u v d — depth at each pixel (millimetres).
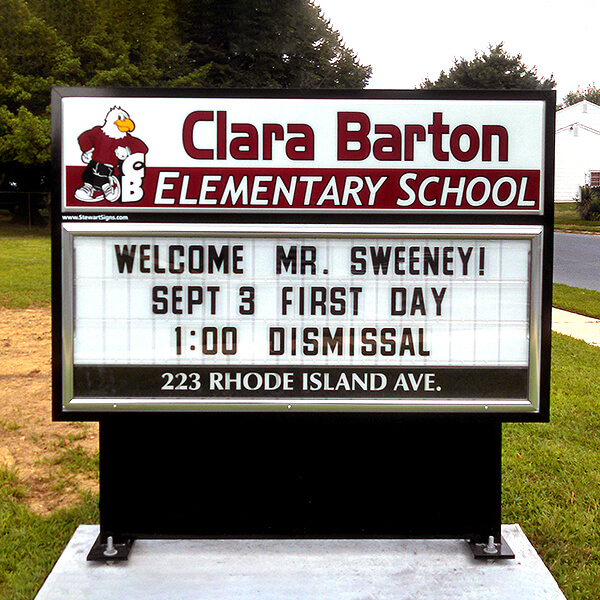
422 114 3600
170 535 3645
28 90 25562
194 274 3627
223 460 3637
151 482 3633
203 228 3588
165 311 3631
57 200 3559
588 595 3564
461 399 3674
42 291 12648
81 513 4305
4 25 25266
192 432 3629
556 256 21516
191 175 3584
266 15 30422
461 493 3678
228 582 3426
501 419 3641
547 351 3645
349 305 3656
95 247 3604
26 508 4379
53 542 3996
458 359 3684
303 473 3654
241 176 3596
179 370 3643
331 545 3783
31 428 5863
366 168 3607
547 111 3594
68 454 5281
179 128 3572
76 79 26531
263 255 3633
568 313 12297
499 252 3658
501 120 3604
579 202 40250
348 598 3307
